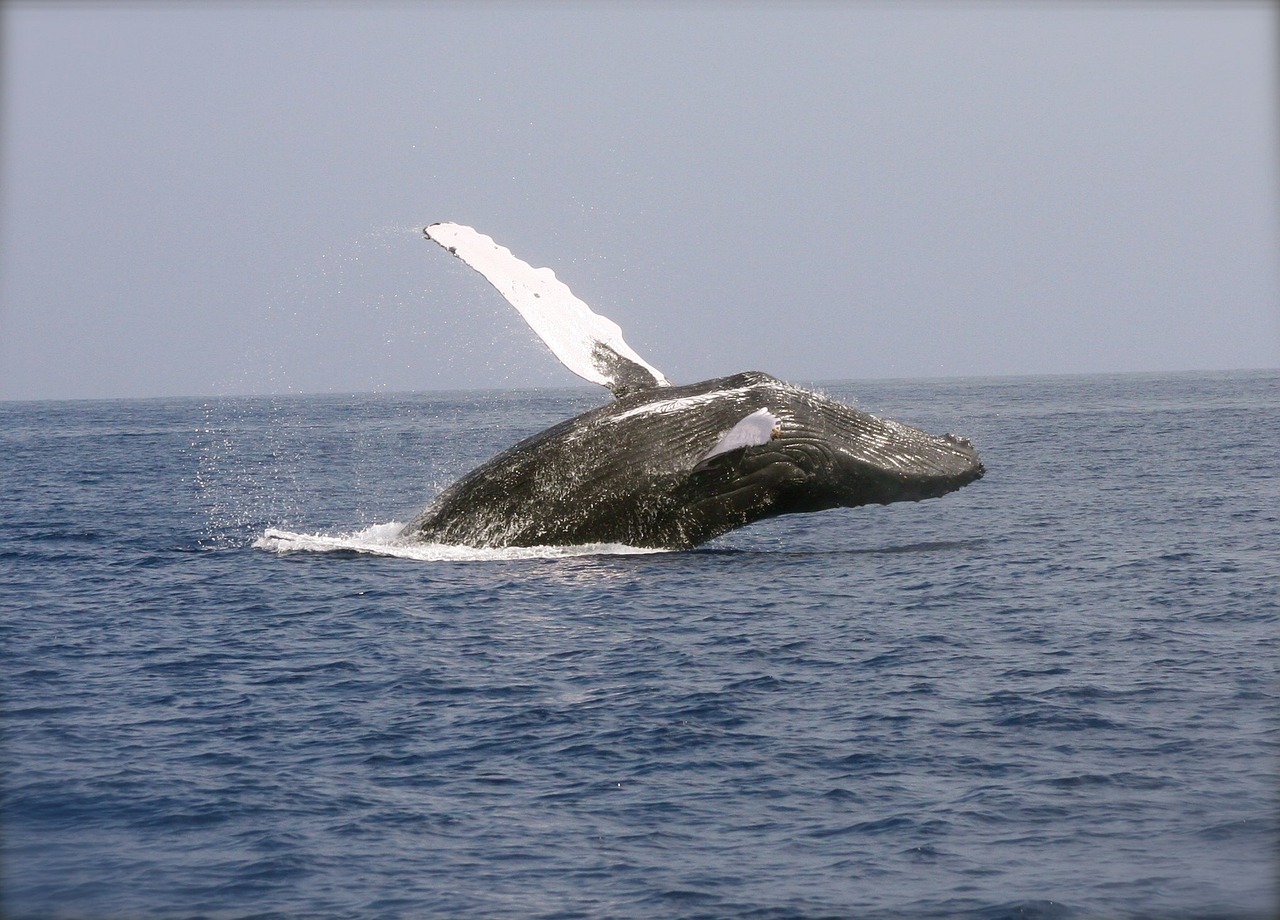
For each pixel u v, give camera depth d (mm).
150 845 44406
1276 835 43250
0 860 43281
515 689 61344
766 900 40625
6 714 57938
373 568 89812
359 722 56688
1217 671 61531
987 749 52156
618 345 91312
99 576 91188
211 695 60844
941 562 93000
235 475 191250
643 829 45625
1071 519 117625
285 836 45062
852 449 87875
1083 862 42219
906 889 41031
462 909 40156
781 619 74500
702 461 81562
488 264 91062
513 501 91938
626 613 76125
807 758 51781
